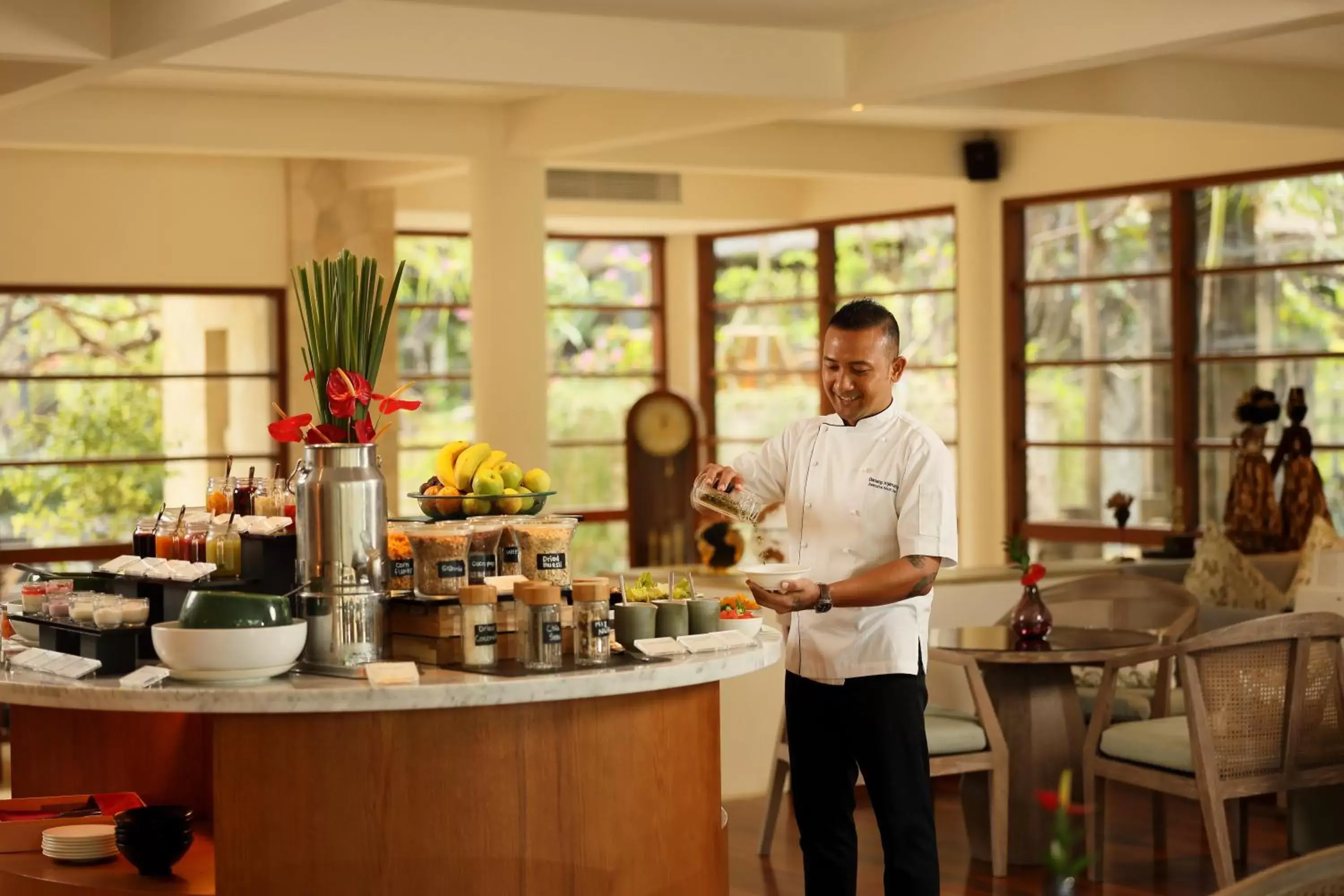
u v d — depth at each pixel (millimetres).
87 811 3820
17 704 3895
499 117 8758
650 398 11094
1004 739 5152
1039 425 10398
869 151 10000
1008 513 10453
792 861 5387
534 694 3041
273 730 3033
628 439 11094
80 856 3527
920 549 3566
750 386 12391
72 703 3043
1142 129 9688
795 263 12023
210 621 3027
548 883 3162
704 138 9461
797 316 12039
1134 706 5691
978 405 10516
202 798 3904
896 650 3604
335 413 3246
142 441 10102
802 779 3752
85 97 8000
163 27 5484
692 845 3391
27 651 3389
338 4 5855
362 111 8500
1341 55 7684
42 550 9875
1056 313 10273
